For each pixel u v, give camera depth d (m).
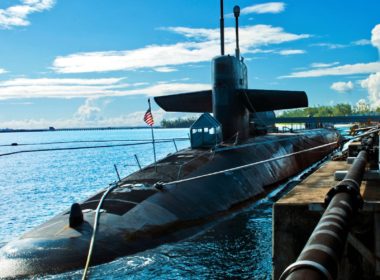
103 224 12.24
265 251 12.87
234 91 22.86
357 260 5.20
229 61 22.61
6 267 10.37
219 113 22.89
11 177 47.19
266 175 21.70
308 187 6.58
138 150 99.88
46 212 25.72
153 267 11.29
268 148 24.61
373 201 5.06
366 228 5.18
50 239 11.34
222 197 16.95
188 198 15.41
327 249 2.86
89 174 48.28
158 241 12.59
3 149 117.31
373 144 12.36
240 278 11.09
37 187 37.75
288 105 22.47
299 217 5.21
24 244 11.23
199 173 17.56
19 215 24.84
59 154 96.06
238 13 25.30
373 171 6.88
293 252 5.23
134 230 12.45
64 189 36.06
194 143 21.75
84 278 9.52
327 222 3.37
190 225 14.19
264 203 19.09
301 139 31.83
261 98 22.55
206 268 11.60
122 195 14.47
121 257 11.26
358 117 72.19
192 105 24.33
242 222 15.87
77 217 12.07
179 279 10.89
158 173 17.09
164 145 122.25
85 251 10.99
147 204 13.88
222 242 13.55
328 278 2.58
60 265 10.44
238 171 19.45
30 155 95.81
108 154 88.31
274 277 5.31
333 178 7.58
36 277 10.09
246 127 24.06
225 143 22.23
